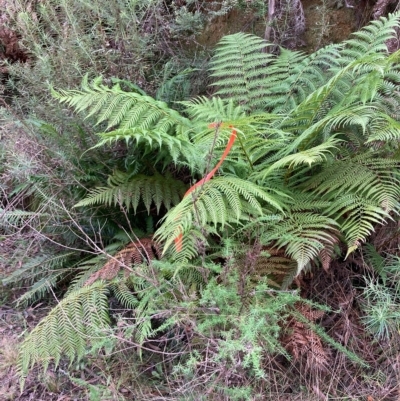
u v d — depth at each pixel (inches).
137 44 101.0
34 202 106.8
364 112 78.8
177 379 70.3
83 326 74.5
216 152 80.2
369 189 77.3
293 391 72.0
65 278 94.3
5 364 79.2
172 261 75.1
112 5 97.7
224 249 68.6
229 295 63.4
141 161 92.5
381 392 70.8
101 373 74.4
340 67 93.1
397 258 79.0
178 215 66.5
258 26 122.8
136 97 81.9
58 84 97.4
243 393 62.6
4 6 115.0
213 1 125.6
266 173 73.4
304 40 120.1
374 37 90.3
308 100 79.0
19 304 92.7
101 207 90.6
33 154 91.6
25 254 93.4
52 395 74.9
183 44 123.1
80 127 89.6
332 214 79.3
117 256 82.3
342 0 115.5
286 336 73.8
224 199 76.6
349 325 77.1
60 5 100.6
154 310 67.8
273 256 76.9
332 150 85.6
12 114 100.0
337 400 70.9
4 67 118.4
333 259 80.4
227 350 59.2
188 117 101.7
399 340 73.6
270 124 89.6
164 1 117.2
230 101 88.2
